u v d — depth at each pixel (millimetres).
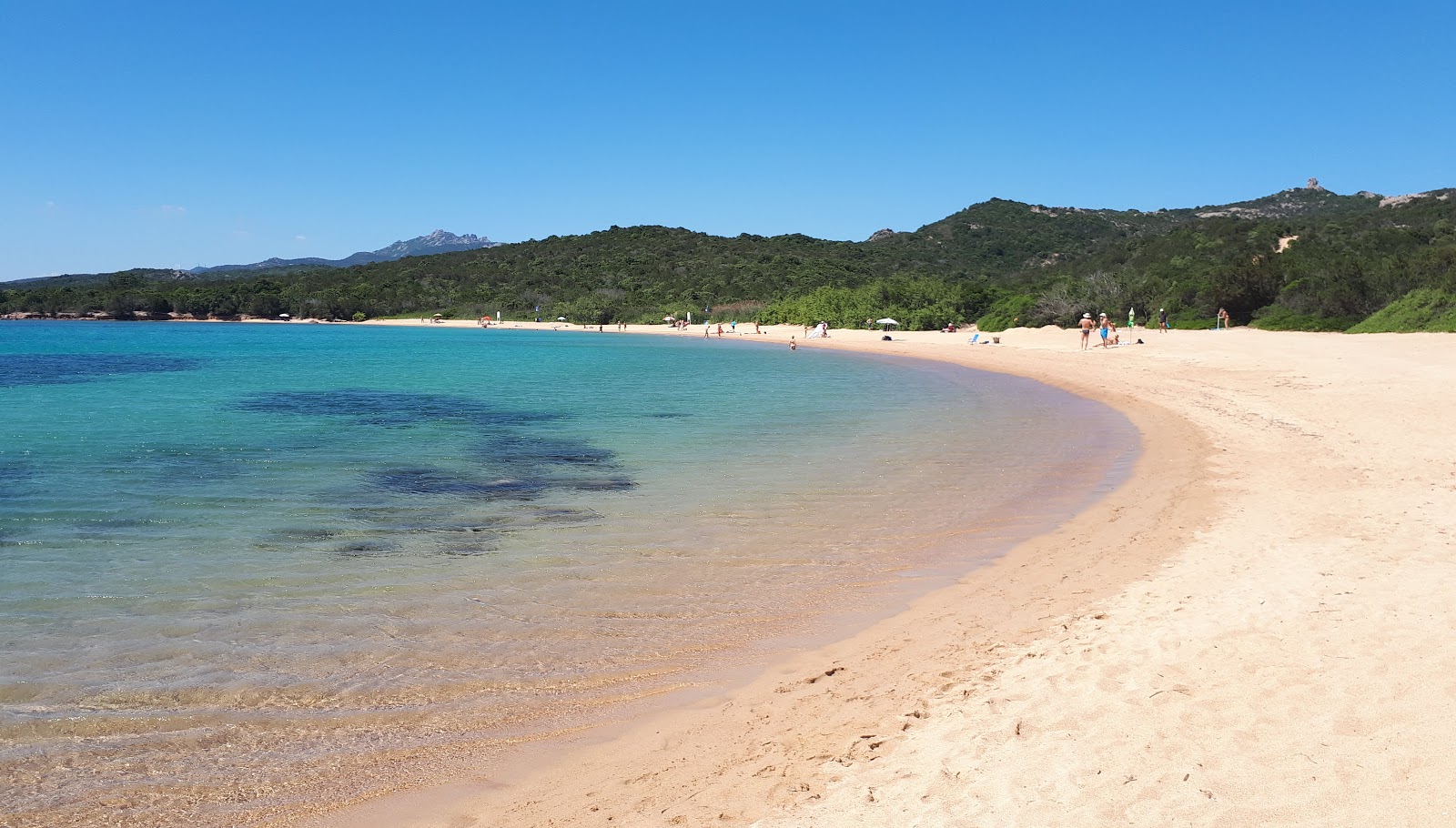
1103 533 9500
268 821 4270
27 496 11781
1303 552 7938
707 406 24047
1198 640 5789
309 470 14109
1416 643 5336
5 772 4707
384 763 4848
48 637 6613
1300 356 29656
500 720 5371
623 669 6145
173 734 5160
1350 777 3844
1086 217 165250
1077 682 5270
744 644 6586
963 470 13727
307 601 7512
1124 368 32094
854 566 8617
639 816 4195
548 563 8727
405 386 30562
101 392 27484
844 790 4227
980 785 4105
